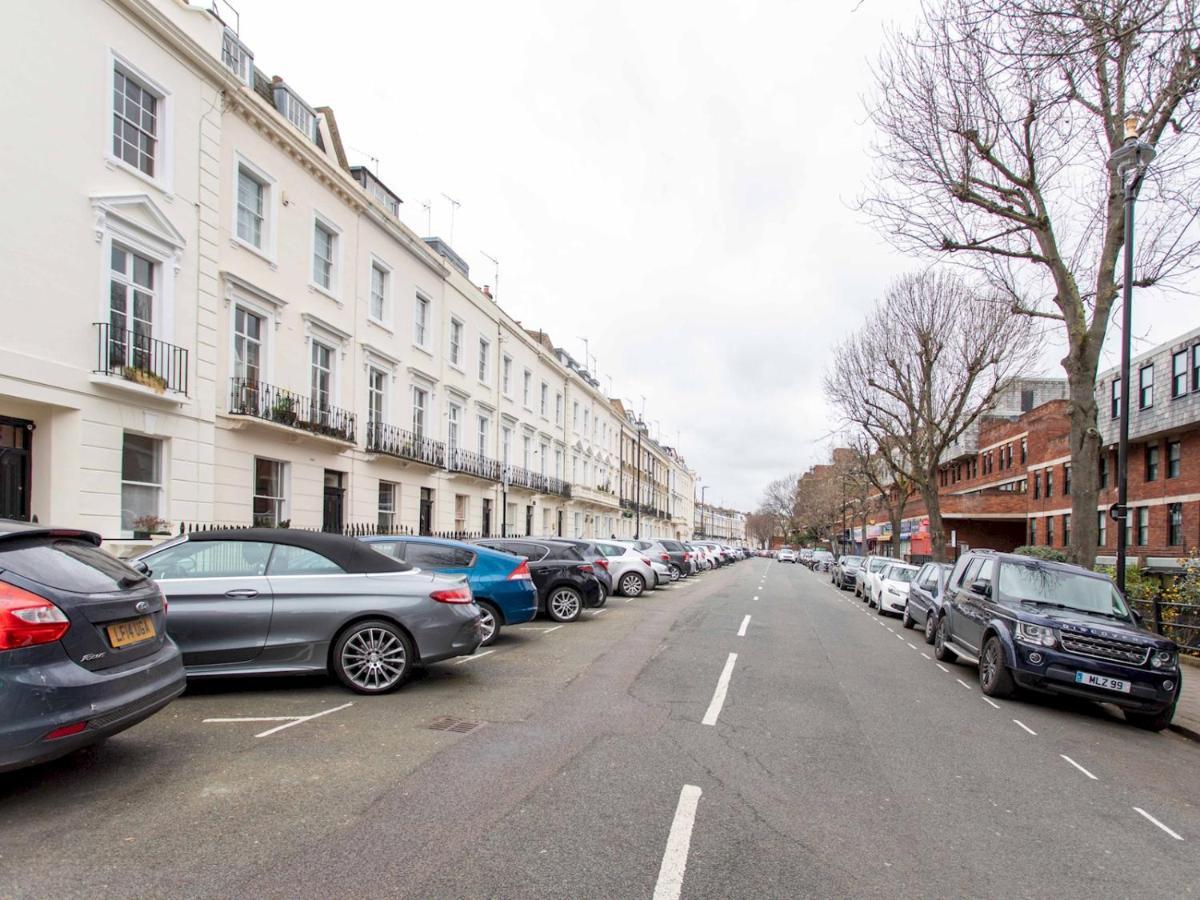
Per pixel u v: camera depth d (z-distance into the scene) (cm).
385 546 1030
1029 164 1204
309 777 468
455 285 2597
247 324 1527
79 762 490
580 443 4400
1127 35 568
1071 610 880
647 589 2223
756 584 2959
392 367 2134
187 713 623
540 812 423
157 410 1234
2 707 372
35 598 394
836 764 550
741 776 506
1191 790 558
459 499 2672
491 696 712
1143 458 2644
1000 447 4075
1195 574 1333
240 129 1478
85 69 1098
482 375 2920
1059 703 862
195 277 1327
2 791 436
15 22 991
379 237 2067
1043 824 456
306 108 1827
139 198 1179
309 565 705
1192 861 412
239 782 456
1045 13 609
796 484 9862
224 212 1429
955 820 452
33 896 312
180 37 1263
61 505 1071
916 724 696
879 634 1426
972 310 2339
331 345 1825
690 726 628
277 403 1570
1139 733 756
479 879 340
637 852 376
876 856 390
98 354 1111
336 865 348
